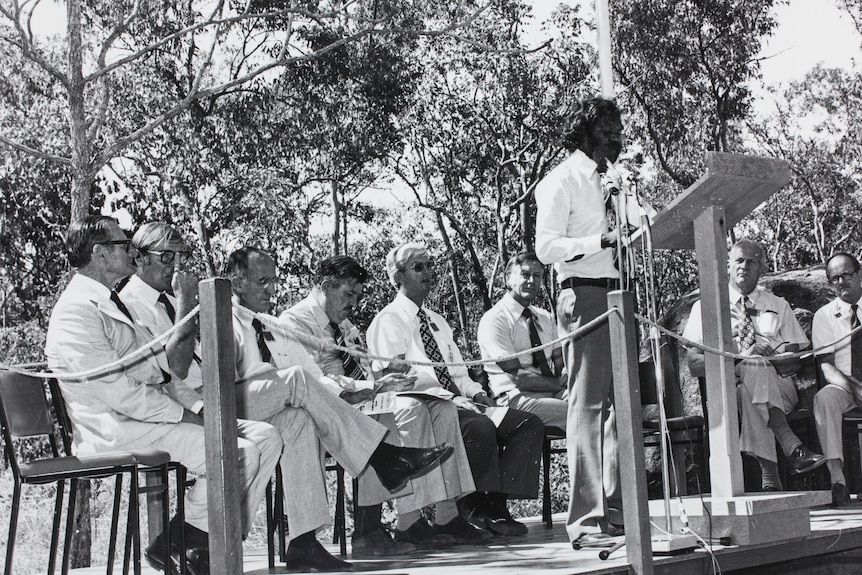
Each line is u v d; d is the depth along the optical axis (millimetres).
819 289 7590
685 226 4328
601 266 4082
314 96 14500
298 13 12109
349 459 4309
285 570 4164
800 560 4461
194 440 3869
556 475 13391
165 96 13266
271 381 4184
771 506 4133
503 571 3680
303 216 14711
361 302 16797
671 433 5855
